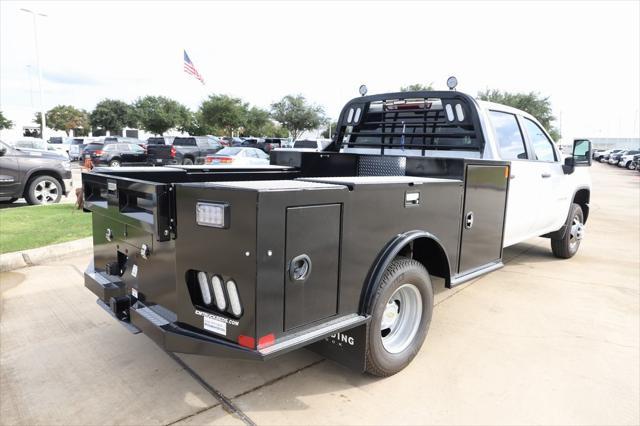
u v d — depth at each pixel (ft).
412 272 10.66
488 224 13.58
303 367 11.60
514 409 9.98
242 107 183.52
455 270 12.34
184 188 8.20
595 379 11.34
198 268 8.13
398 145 17.26
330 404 9.98
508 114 16.79
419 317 11.48
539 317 15.30
